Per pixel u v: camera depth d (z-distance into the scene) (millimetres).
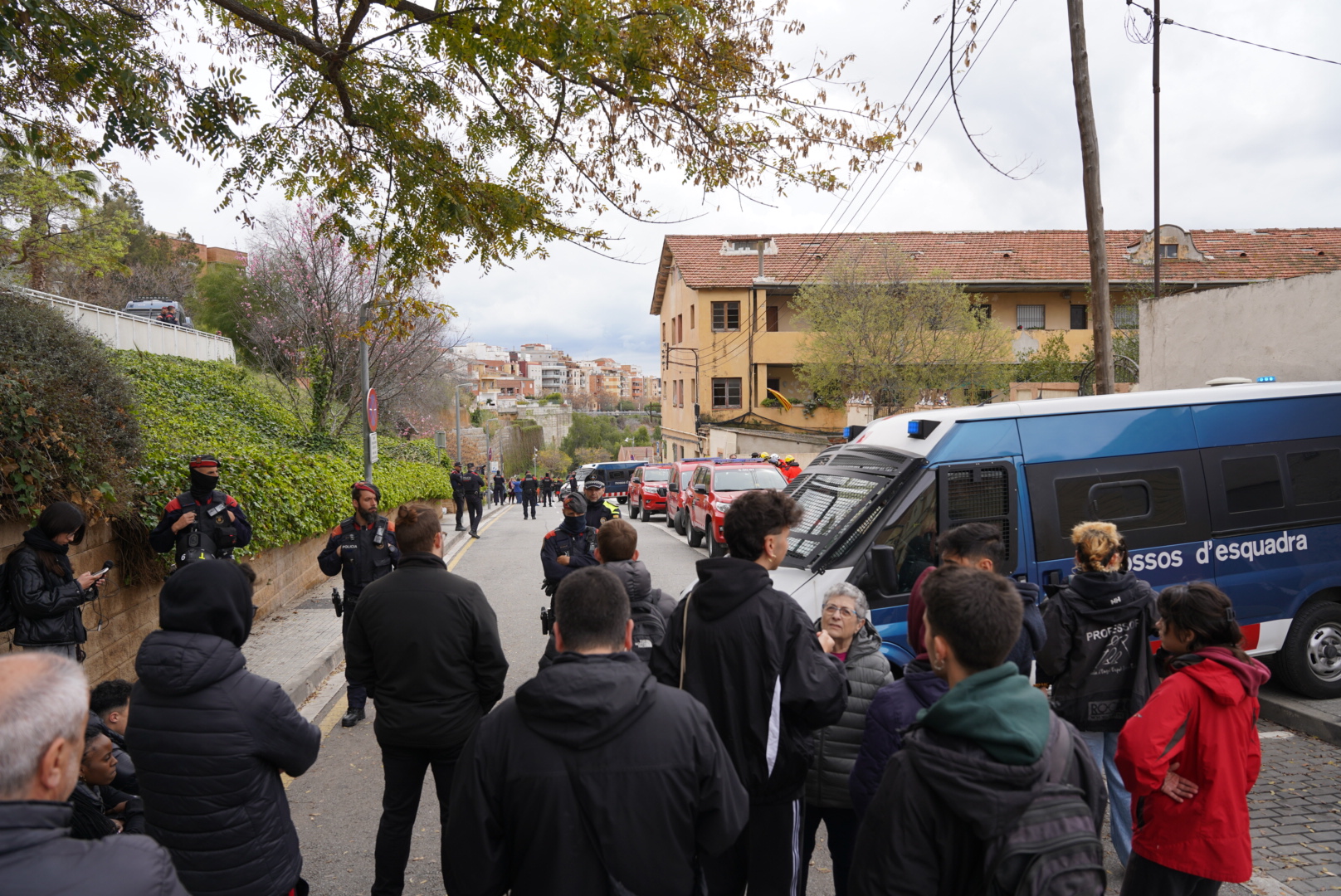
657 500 25906
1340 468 6449
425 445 32125
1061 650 3568
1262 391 6375
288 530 10602
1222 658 2643
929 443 5594
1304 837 4234
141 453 7324
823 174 6691
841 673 2752
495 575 14062
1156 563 5840
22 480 5387
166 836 2365
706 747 2031
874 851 1769
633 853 1898
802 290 27641
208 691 2381
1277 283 9555
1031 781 1658
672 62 6289
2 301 6547
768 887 2758
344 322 18766
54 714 1398
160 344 20453
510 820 1950
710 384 37688
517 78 6637
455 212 6926
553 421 113812
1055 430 5781
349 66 6793
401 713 3449
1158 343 11508
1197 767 2631
